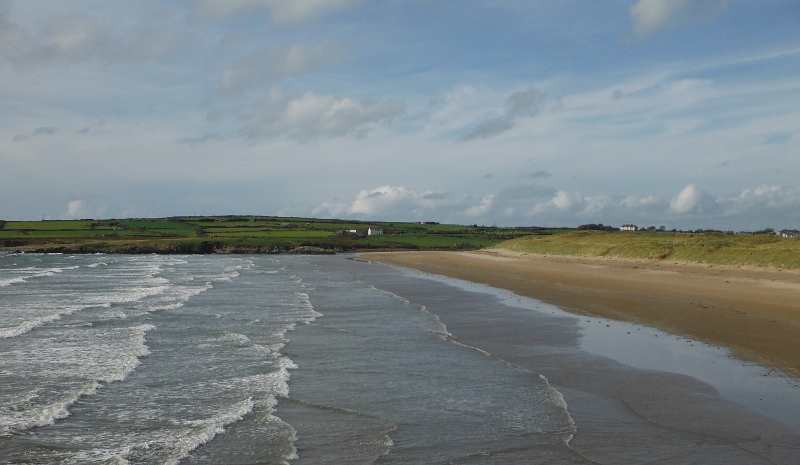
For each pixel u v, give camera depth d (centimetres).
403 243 16238
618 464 905
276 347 1870
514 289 3747
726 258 4741
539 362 1639
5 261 8438
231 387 1390
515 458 934
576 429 1073
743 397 1255
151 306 2941
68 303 3089
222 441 1026
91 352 1794
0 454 969
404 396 1306
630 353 1722
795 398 1242
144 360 1688
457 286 4094
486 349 1830
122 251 12262
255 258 10488
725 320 2212
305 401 1273
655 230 18425
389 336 2072
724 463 904
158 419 1152
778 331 1962
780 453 945
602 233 9900
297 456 952
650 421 1113
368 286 4162
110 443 1021
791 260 4069
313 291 3784
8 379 1468
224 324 2358
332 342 1961
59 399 1291
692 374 1453
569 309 2717
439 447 986
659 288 3428
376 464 914
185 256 11425
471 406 1227
